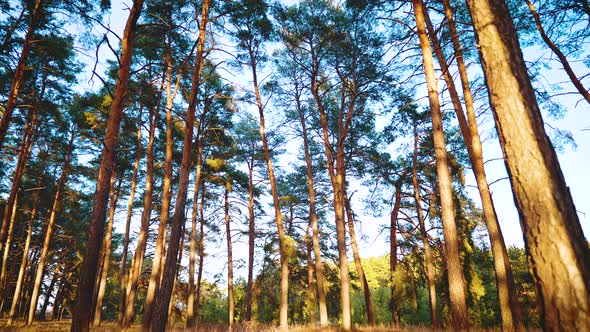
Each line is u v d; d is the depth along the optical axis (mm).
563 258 2998
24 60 11586
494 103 3838
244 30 14234
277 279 24438
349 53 15156
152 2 12758
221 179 21391
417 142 18500
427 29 10656
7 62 11820
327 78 16562
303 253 22344
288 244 16766
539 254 3156
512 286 8617
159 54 14820
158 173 20938
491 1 4156
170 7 12789
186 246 26125
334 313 26828
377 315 37844
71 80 15461
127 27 9039
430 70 8617
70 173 20234
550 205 3195
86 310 7219
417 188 18234
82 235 26375
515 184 3508
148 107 15891
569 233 3076
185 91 16641
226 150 23062
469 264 18531
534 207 3277
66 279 32531
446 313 19312
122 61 8758
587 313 2770
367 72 14695
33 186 21312
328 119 19375
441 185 8047
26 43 11602
